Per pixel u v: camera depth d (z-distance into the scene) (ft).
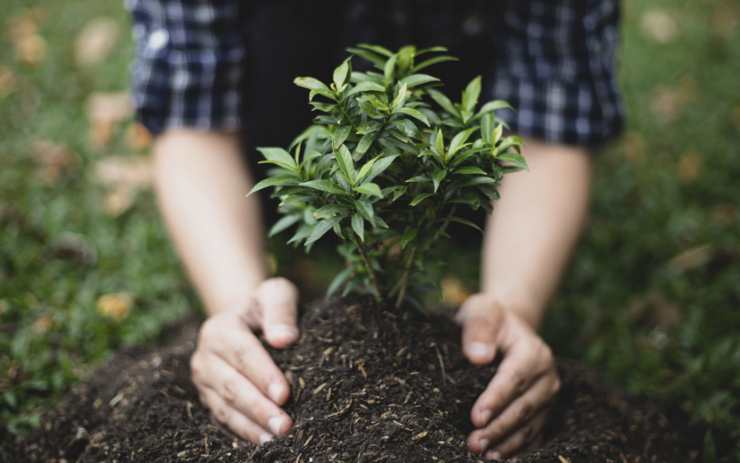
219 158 6.70
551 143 6.62
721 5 15.66
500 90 6.75
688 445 6.16
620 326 7.81
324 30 8.07
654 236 9.22
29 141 10.68
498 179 4.25
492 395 5.05
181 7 6.55
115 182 9.91
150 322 7.57
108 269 8.45
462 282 8.53
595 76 6.61
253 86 7.25
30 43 13.10
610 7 6.72
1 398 6.36
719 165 10.47
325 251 9.04
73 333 7.33
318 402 4.90
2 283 7.92
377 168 4.03
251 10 7.55
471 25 7.48
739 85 12.55
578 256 8.91
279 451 4.70
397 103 4.10
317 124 4.56
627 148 10.93
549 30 6.62
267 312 5.44
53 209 9.23
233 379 5.15
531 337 5.42
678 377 7.02
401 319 5.33
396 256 5.15
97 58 13.07
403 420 4.75
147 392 5.68
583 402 5.91
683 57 13.60
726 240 8.95
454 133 4.56
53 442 5.71
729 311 7.88
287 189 4.34
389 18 7.46
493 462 4.68
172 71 6.60
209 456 4.98
